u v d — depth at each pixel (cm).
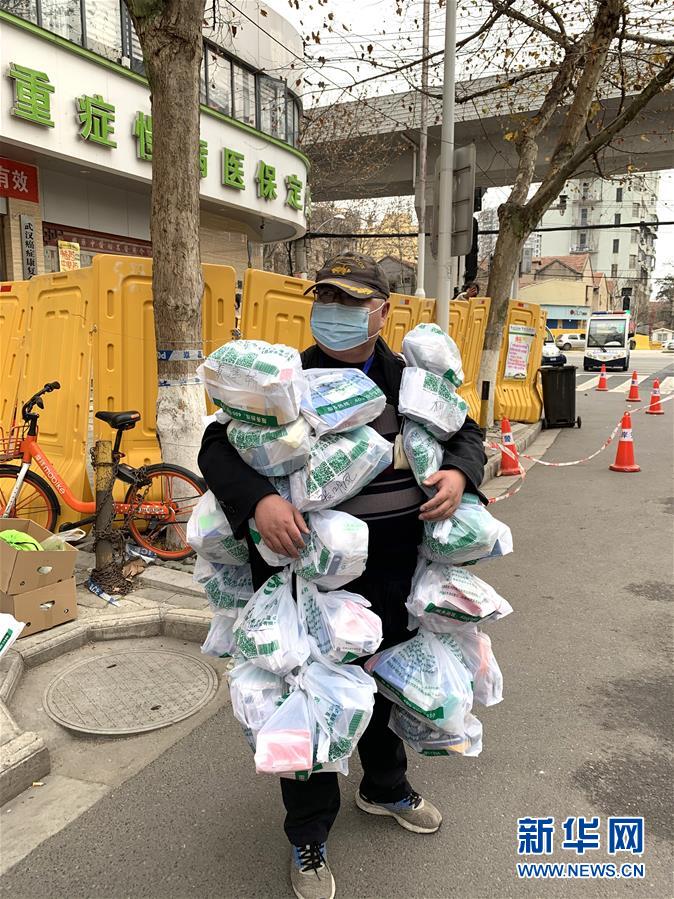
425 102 1730
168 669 331
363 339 183
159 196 421
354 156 2169
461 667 196
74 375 517
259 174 1463
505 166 2183
